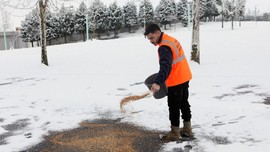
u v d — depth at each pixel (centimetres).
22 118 570
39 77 1081
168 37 393
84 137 452
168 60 374
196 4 1066
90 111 595
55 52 1969
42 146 426
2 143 443
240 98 626
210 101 614
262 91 677
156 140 423
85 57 1559
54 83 938
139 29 7950
